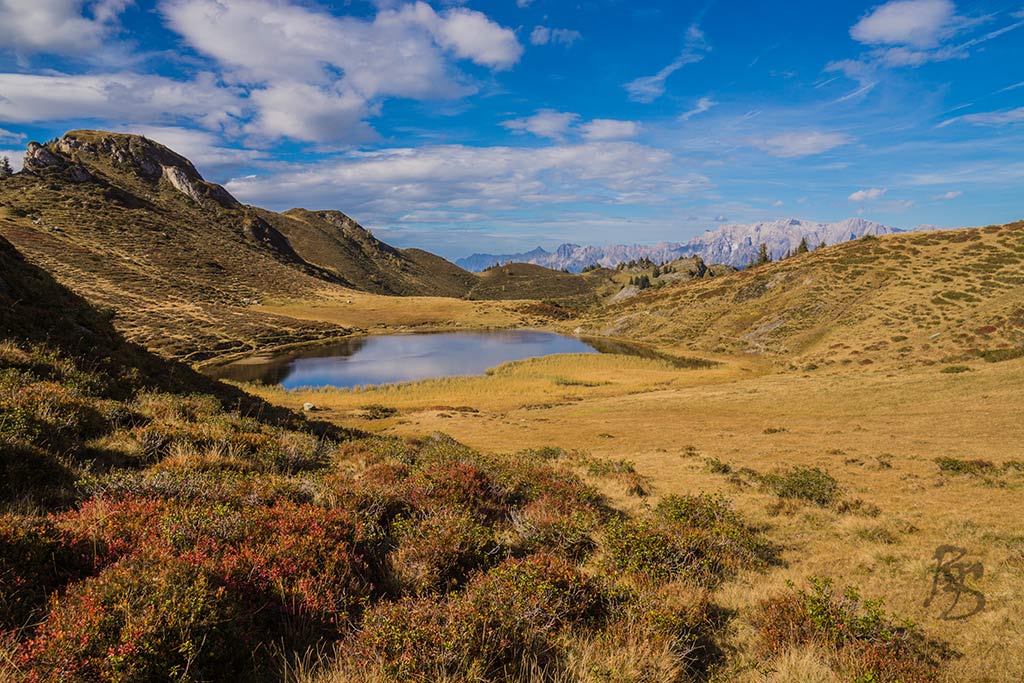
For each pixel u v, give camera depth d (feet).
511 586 15.69
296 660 11.62
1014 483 39.96
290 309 456.86
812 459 57.67
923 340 173.27
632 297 473.26
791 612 16.98
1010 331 154.30
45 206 488.85
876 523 30.07
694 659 14.56
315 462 35.96
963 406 82.84
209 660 11.10
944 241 267.39
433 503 25.38
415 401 162.61
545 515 25.80
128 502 17.71
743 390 130.82
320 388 187.32
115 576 12.09
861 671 13.58
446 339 385.29
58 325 45.42
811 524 31.55
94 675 9.70
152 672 10.17
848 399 102.58
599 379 194.49
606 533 24.30
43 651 9.71
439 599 15.74
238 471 27.32
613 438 88.89
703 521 28.68
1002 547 23.90
